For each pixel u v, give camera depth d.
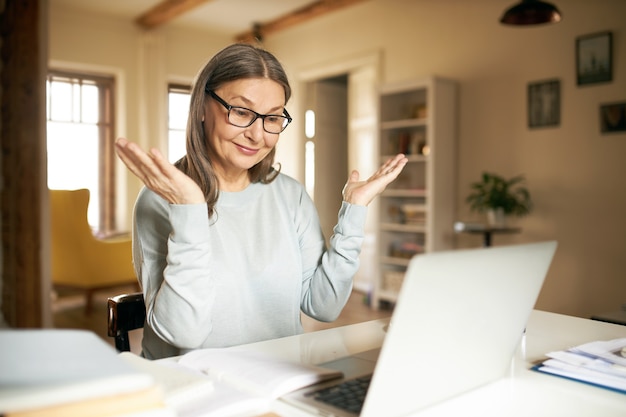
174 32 6.96
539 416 0.78
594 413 0.79
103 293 5.99
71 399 0.50
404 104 5.43
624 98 3.95
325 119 6.97
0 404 0.47
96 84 6.61
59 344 0.59
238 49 1.28
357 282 6.48
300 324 1.45
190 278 1.09
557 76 4.34
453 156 5.04
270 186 1.46
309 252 1.47
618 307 4.05
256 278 1.37
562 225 4.36
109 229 6.68
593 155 4.14
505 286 0.82
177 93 7.05
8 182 3.88
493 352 0.88
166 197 1.09
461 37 5.03
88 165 6.57
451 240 5.07
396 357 0.68
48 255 3.85
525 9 3.50
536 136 4.50
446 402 0.82
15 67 3.73
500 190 4.41
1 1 3.80
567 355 1.02
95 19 6.44
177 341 1.13
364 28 5.95
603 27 4.06
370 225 6.41
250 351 1.03
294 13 6.27
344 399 0.81
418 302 0.67
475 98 4.93
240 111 1.26
